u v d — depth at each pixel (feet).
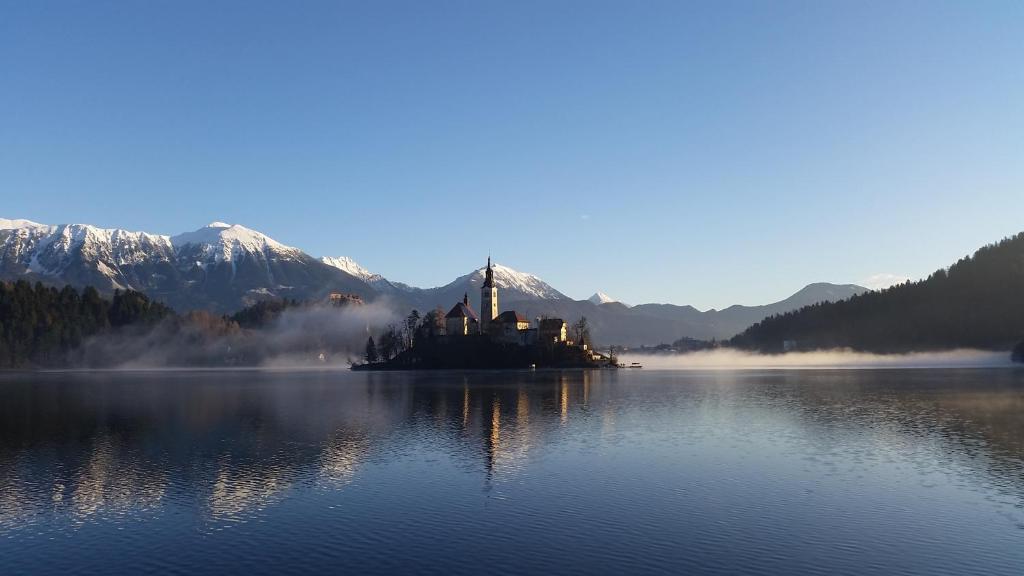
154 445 246.88
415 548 130.82
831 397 439.22
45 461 215.92
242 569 120.98
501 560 124.36
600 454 223.51
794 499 164.25
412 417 334.85
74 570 121.29
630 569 119.65
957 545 131.34
